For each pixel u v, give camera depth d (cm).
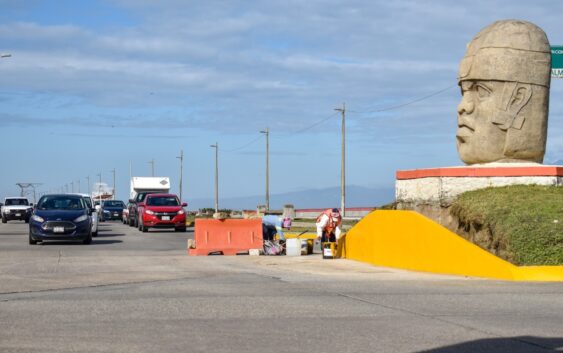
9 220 6325
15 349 789
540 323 956
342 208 6419
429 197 1966
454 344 816
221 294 1258
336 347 801
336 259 2128
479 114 2020
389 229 1870
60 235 2888
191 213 9244
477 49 2017
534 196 1727
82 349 790
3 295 1252
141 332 890
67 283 1446
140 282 1466
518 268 1496
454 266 1616
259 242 2395
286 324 949
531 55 1988
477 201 1745
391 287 1365
